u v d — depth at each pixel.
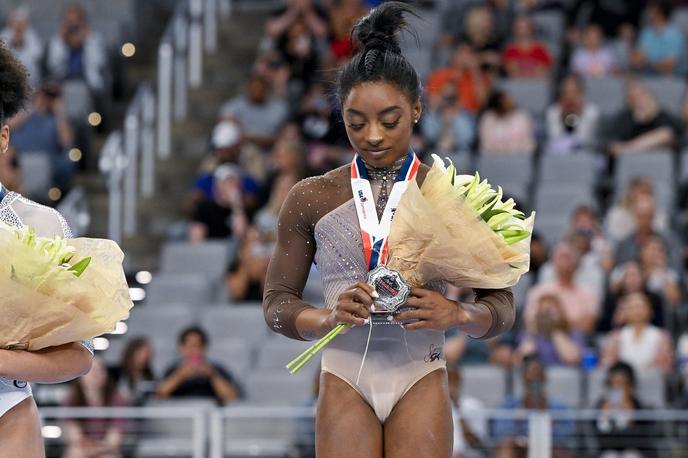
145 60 37.84
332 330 9.48
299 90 33.59
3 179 27.73
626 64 34.66
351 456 9.70
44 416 20.34
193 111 35.41
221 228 29.20
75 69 34.31
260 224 28.64
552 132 31.39
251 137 31.25
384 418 9.87
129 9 37.47
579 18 36.50
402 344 9.82
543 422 19.92
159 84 35.78
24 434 9.62
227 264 28.25
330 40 34.09
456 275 9.47
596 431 20.34
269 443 21.20
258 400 23.89
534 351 23.48
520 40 33.53
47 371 9.39
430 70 33.56
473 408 21.38
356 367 9.83
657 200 28.86
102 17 37.31
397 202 9.80
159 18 39.69
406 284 9.31
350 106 9.66
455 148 30.77
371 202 9.85
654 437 20.38
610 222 27.80
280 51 34.00
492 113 30.91
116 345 25.78
